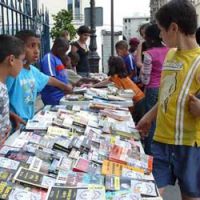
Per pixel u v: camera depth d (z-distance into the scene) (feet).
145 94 14.16
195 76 7.25
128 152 6.91
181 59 7.45
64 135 7.55
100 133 8.06
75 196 4.98
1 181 5.35
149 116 8.84
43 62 14.20
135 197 5.05
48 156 6.36
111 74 16.17
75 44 22.63
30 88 10.34
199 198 7.77
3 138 8.36
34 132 7.72
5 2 15.93
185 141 7.56
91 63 29.73
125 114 10.32
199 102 7.15
